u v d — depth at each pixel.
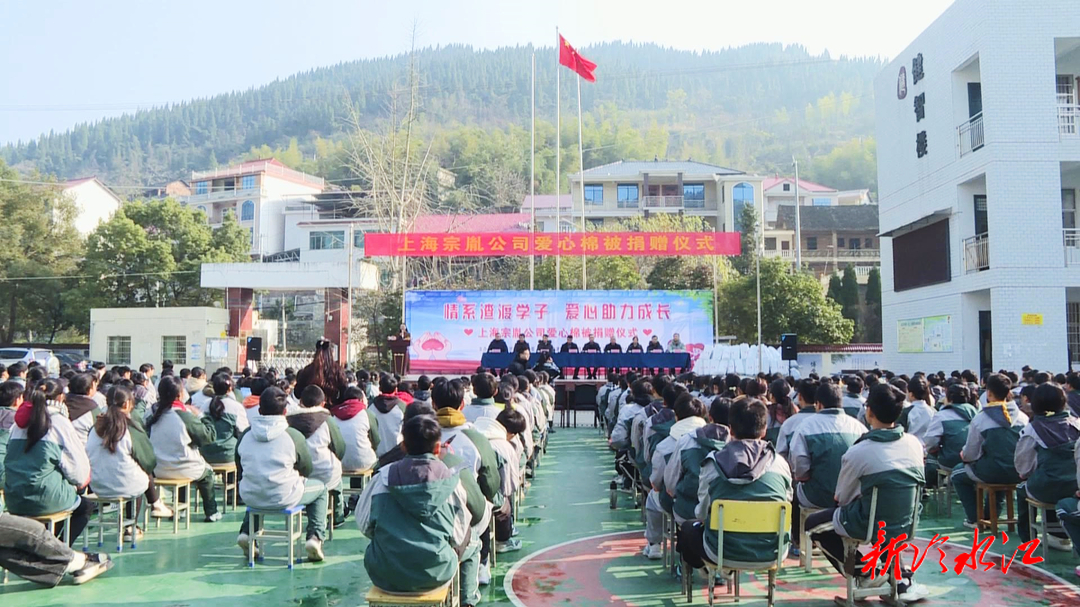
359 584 5.17
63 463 5.23
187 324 23.92
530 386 9.34
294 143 82.44
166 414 6.53
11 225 30.34
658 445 5.37
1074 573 5.38
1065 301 14.68
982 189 16.53
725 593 5.01
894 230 19.08
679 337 20.20
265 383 7.76
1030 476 5.71
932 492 8.11
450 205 41.50
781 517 4.17
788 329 25.75
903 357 19.44
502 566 5.65
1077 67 16.50
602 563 5.73
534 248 17.64
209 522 7.03
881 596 4.89
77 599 4.84
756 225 37.84
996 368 14.72
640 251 17.47
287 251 42.19
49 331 32.19
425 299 20.80
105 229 30.03
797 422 5.71
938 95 17.38
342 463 6.77
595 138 67.44
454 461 4.10
